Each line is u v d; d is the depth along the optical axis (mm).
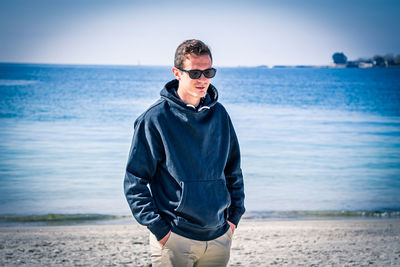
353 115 32844
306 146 16875
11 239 5590
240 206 2268
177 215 2021
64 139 17375
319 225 6805
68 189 9359
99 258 4664
